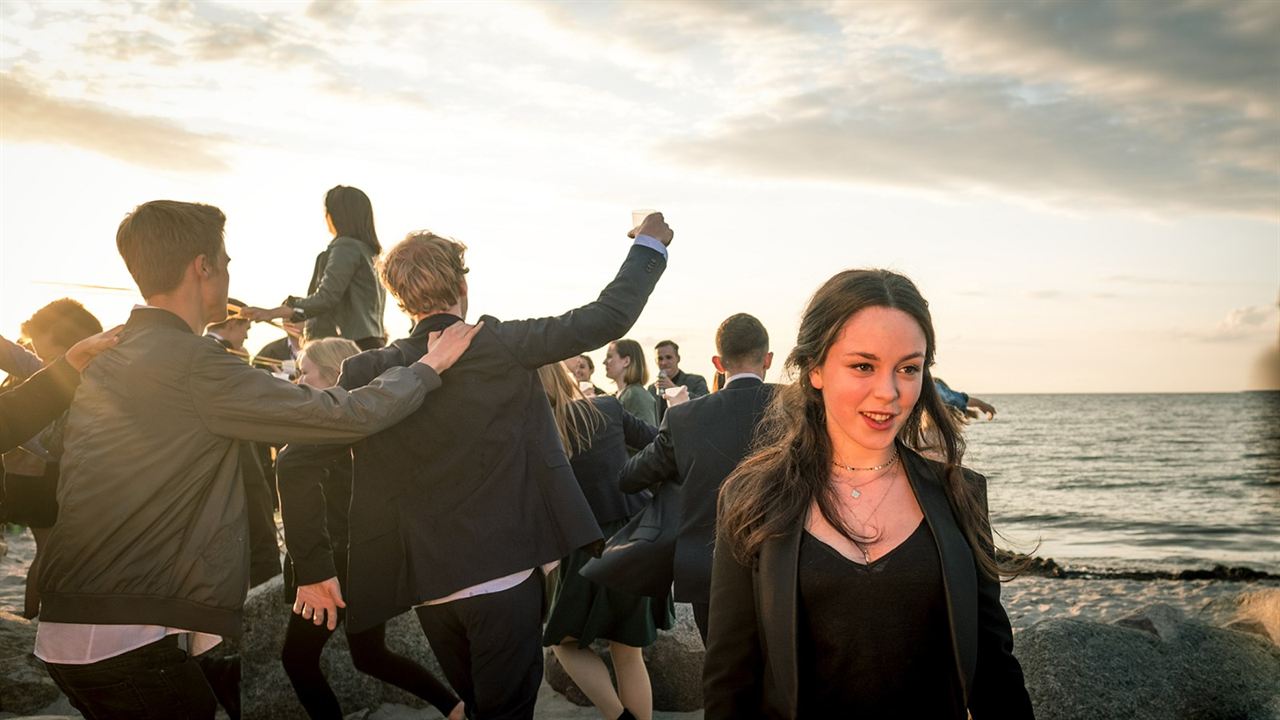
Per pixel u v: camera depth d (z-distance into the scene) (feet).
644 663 15.14
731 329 12.16
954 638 5.59
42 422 7.91
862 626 5.70
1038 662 12.42
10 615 15.93
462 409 9.70
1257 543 55.88
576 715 15.14
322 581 10.31
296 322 16.19
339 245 17.17
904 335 5.70
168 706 7.96
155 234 8.26
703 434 11.51
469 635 9.82
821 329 5.90
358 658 12.79
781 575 5.79
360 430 8.64
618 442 14.70
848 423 5.83
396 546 9.79
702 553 11.16
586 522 9.94
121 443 7.84
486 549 9.56
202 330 8.74
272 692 14.42
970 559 5.86
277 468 10.26
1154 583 35.45
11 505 14.38
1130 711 11.87
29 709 14.21
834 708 5.84
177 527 7.92
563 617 13.38
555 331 9.89
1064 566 42.04
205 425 8.09
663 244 10.64
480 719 9.72
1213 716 12.10
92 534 7.72
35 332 14.56
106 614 7.66
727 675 6.10
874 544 5.80
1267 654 13.37
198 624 7.95
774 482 6.08
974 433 229.25
